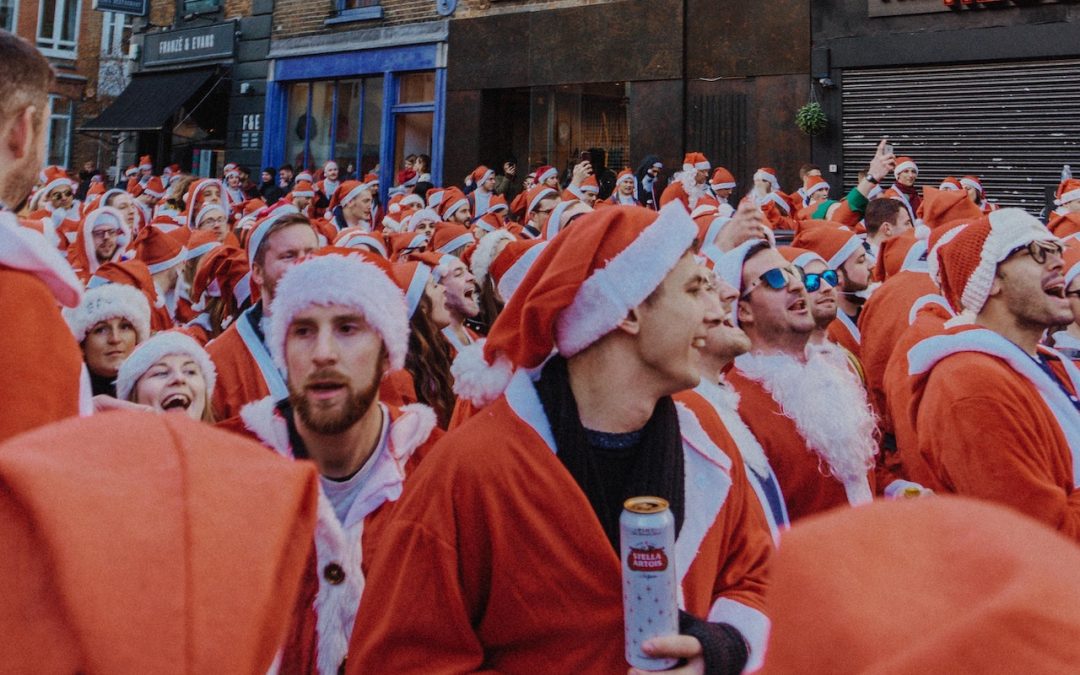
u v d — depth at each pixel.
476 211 13.34
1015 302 3.05
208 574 0.67
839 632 0.54
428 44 17.22
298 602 2.18
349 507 2.35
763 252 3.26
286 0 19.50
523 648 1.80
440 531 1.81
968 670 0.49
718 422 2.25
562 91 15.97
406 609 1.78
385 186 17.89
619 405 1.94
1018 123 12.68
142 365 3.15
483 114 16.70
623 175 12.33
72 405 1.62
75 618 0.61
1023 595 0.49
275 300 2.42
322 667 2.13
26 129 1.77
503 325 2.07
